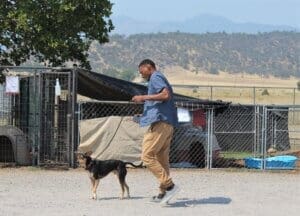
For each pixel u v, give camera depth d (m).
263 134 17.78
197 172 16.75
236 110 20.55
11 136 17.02
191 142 17.78
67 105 17.00
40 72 16.98
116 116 17.28
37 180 14.52
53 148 17.05
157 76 11.36
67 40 19.42
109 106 18.20
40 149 16.98
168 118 11.41
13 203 11.55
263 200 12.47
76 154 16.73
